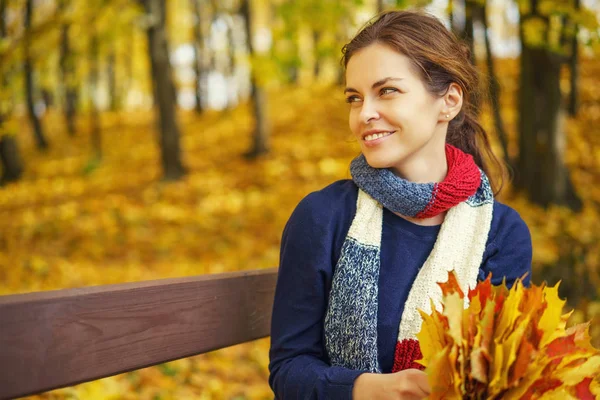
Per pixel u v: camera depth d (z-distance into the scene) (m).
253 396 3.23
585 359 1.07
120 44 15.38
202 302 1.41
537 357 1.01
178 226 7.68
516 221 1.48
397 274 1.37
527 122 7.33
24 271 6.12
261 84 7.74
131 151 13.66
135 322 1.25
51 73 16.17
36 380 1.08
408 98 1.35
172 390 3.17
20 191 11.16
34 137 16.05
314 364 1.30
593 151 8.91
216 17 15.53
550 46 4.80
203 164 10.62
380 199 1.38
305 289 1.37
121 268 6.24
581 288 4.05
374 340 1.31
